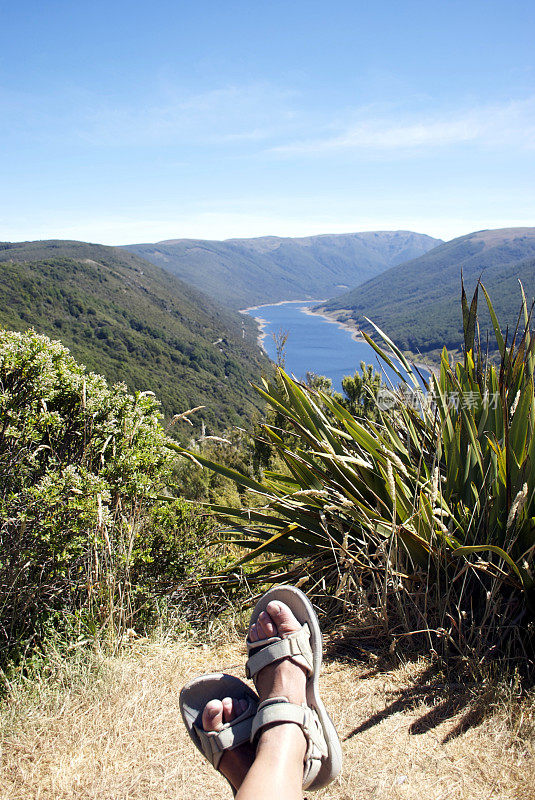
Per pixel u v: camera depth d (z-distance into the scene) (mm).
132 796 848
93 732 969
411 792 829
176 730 983
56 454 1346
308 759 700
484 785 829
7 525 1183
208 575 1516
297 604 843
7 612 1173
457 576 1125
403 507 1263
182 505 1520
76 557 1285
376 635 1209
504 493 1203
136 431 1423
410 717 977
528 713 952
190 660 1222
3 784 867
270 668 783
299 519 1461
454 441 1347
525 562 1049
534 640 1100
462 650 1127
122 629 1254
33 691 1050
